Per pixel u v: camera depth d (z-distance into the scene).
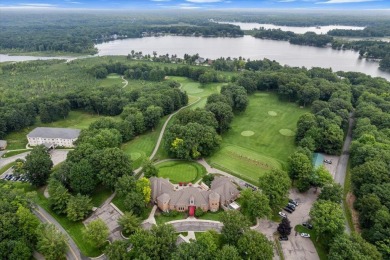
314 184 98.31
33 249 76.38
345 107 152.38
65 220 87.75
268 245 68.25
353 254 63.59
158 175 108.06
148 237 68.38
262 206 81.31
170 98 172.50
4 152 131.50
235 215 75.81
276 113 169.75
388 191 82.62
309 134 124.62
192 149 116.75
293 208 90.75
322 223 75.31
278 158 121.44
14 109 153.88
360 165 98.44
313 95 173.38
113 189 100.44
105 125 134.00
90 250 77.50
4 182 98.38
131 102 177.50
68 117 174.62
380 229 72.50
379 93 176.12
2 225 74.06
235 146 131.38
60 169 97.31
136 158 122.00
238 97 169.25
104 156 98.19
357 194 92.88
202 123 132.12
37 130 139.50
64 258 74.50
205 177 103.69
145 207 90.19
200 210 87.94
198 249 66.50
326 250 76.56
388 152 101.56
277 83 197.88
